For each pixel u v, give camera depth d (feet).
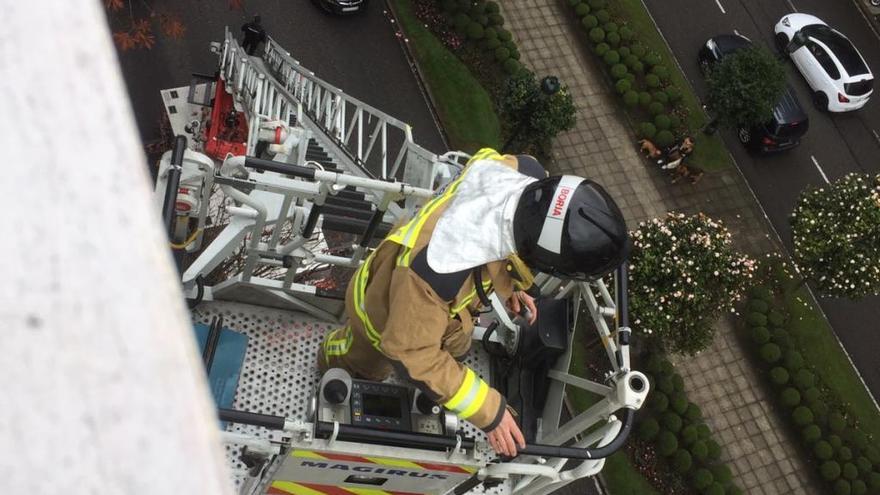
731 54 63.98
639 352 57.41
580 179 12.41
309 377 17.83
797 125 67.82
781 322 61.82
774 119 67.31
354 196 29.09
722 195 67.21
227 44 54.90
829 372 62.69
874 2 79.66
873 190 57.21
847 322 64.85
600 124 66.59
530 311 16.99
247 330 18.06
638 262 51.67
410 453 15.47
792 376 60.29
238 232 17.85
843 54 73.15
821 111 73.77
